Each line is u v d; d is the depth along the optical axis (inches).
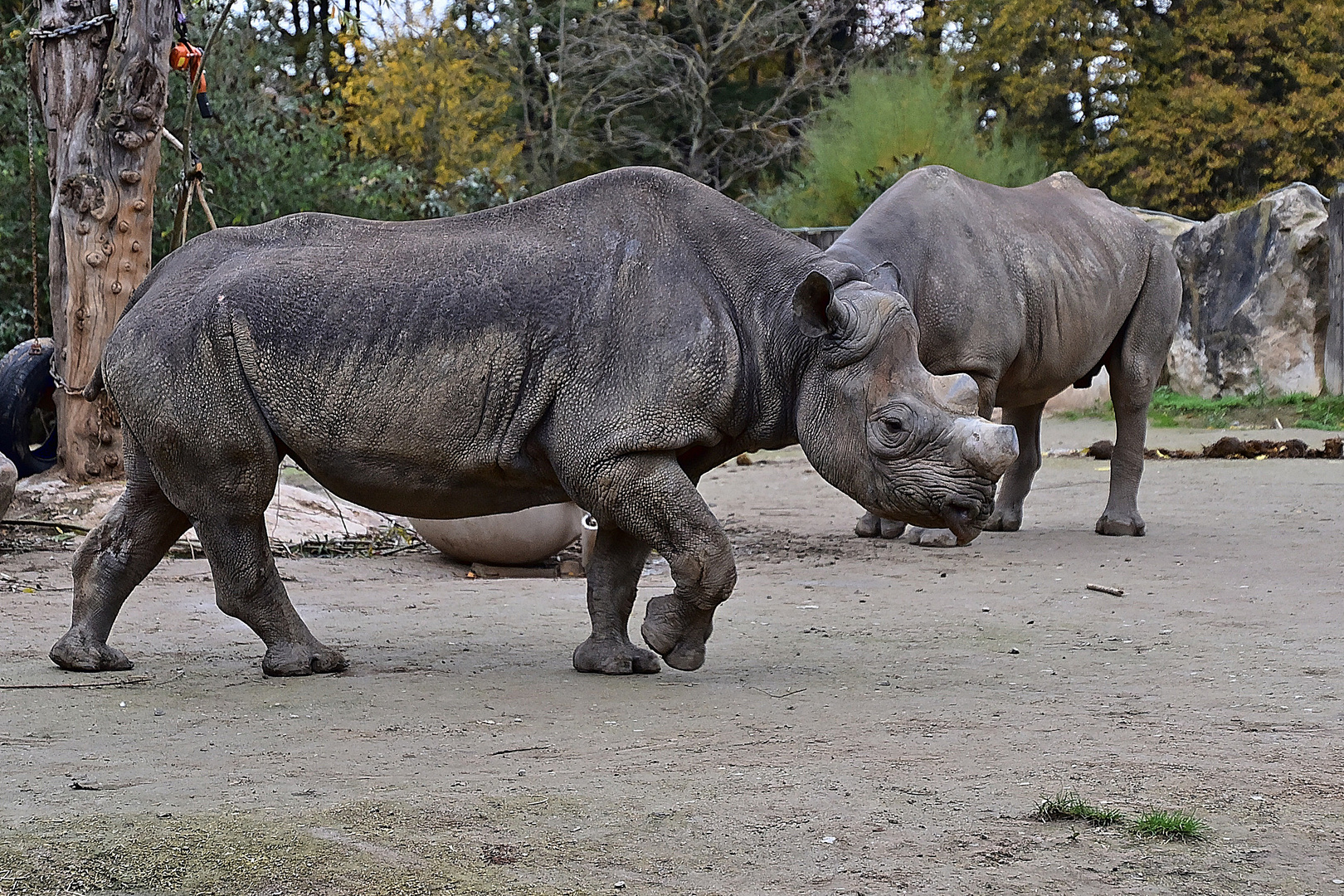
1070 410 855.1
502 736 202.7
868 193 1054.4
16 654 269.4
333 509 466.6
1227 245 871.1
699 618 242.4
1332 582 347.3
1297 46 1487.5
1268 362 839.7
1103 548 417.4
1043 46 1600.6
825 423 232.1
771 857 148.3
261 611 249.1
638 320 235.0
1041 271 414.3
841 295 232.8
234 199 770.2
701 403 233.1
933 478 223.3
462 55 1459.2
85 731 207.6
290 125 853.2
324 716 216.7
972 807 164.7
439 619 313.7
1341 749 191.3
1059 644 276.8
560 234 242.5
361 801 167.0
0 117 711.7
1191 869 144.9
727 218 245.1
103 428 482.0
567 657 268.2
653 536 236.7
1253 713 214.7
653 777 178.5
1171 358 906.1
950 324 393.4
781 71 1713.8
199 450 238.7
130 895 140.4
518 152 1445.6
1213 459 660.1
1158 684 238.1
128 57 474.6
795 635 290.0
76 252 475.8
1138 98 1536.7
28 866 147.3
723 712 217.9
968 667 254.8
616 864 146.4
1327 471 594.6
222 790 173.8
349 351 236.1
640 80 1547.7
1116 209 454.6
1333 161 1448.1
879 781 175.9
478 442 238.1
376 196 855.1
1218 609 313.9
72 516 449.4
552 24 1562.5
